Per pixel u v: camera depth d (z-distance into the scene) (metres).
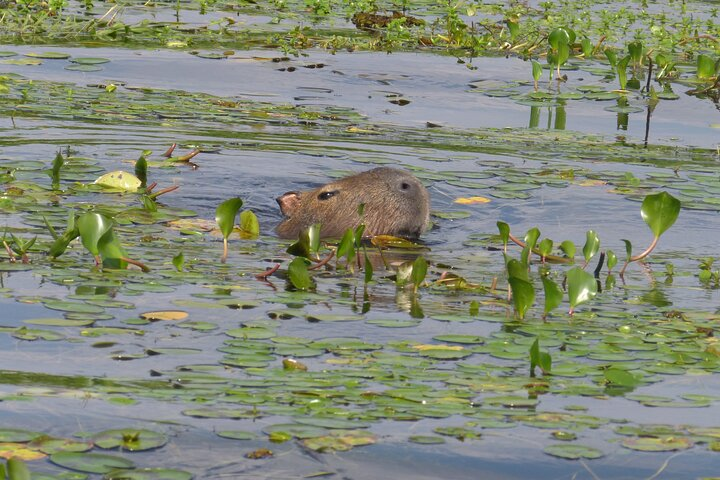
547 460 6.77
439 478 6.47
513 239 11.98
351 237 11.30
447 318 9.66
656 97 22.12
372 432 7.07
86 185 14.35
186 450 6.69
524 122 20.08
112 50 24.23
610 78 24.08
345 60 24.59
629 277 11.43
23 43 24.45
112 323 9.02
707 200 14.96
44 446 6.65
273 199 14.64
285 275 10.99
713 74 23.97
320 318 9.50
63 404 7.29
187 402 7.43
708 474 6.65
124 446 6.70
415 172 15.99
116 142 17.00
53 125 17.81
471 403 7.66
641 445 7.04
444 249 12.61
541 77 23.94
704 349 9.04
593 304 10.34
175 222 13.05
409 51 25.94
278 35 26.84
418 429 7.16
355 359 8.47
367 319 9.55
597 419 7.46
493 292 10.68
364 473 6.48
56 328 8.82
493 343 8.99
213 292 10.12
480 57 25.70
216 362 8.25
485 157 17.25
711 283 11.27
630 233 13.38
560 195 15.09
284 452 6.72
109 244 10.70
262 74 22.86
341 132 18.58
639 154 17.92
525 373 8.33
